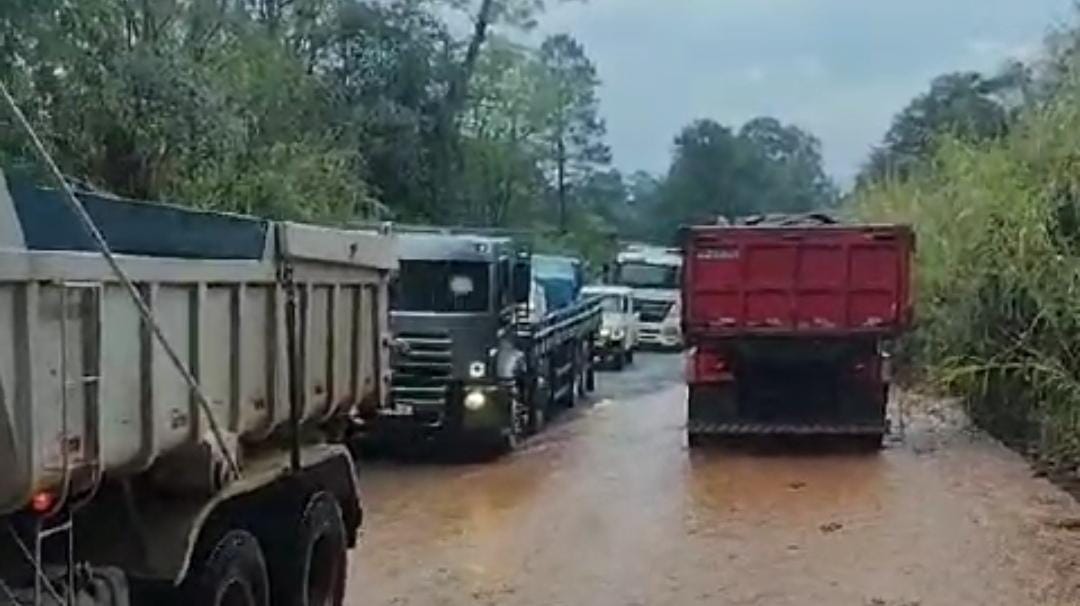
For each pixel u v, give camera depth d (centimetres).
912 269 2041
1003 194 2044
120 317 593
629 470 1819
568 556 1284
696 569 1234
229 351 720
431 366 1870
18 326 505
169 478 677
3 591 552
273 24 2875
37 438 516
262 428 768
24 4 1362
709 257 1986
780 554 1300
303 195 2084
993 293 2052
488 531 1403
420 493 1639
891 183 3089
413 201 3728
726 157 8562
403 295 1894
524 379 2048
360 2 3559
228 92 1862
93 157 1541
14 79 1361
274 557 843
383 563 1245
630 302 3703
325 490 912
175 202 1667
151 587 688
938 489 1667
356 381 927
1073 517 1486
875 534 1396
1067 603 1120
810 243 1961
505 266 1947
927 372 2444
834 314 1967
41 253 519
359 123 3406
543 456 1944
